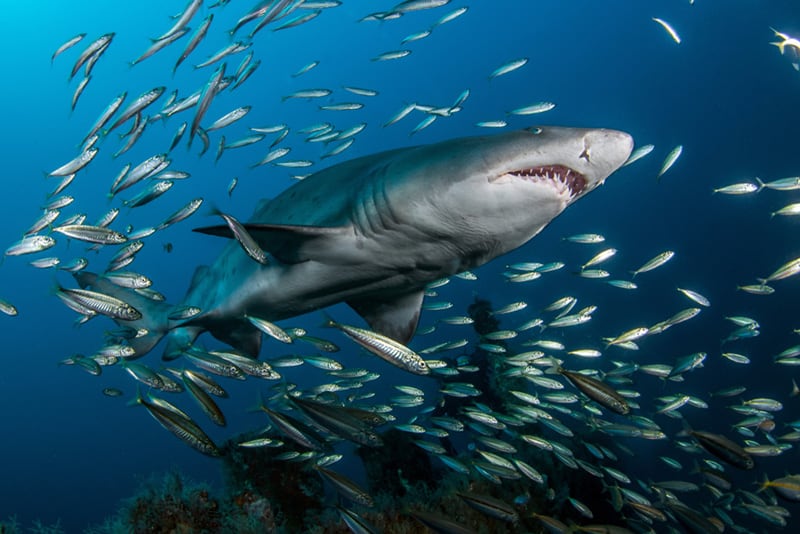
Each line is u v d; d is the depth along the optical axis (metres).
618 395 4.66
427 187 4.39
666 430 22.97
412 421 8.88
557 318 8.80
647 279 43.53
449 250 4.84
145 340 7.54
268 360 7.59
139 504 6.23
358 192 4.91
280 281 5.94
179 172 6.88
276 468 7.24
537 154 4.05
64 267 6.78
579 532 5.64
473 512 7.33
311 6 7.70
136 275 5.98
